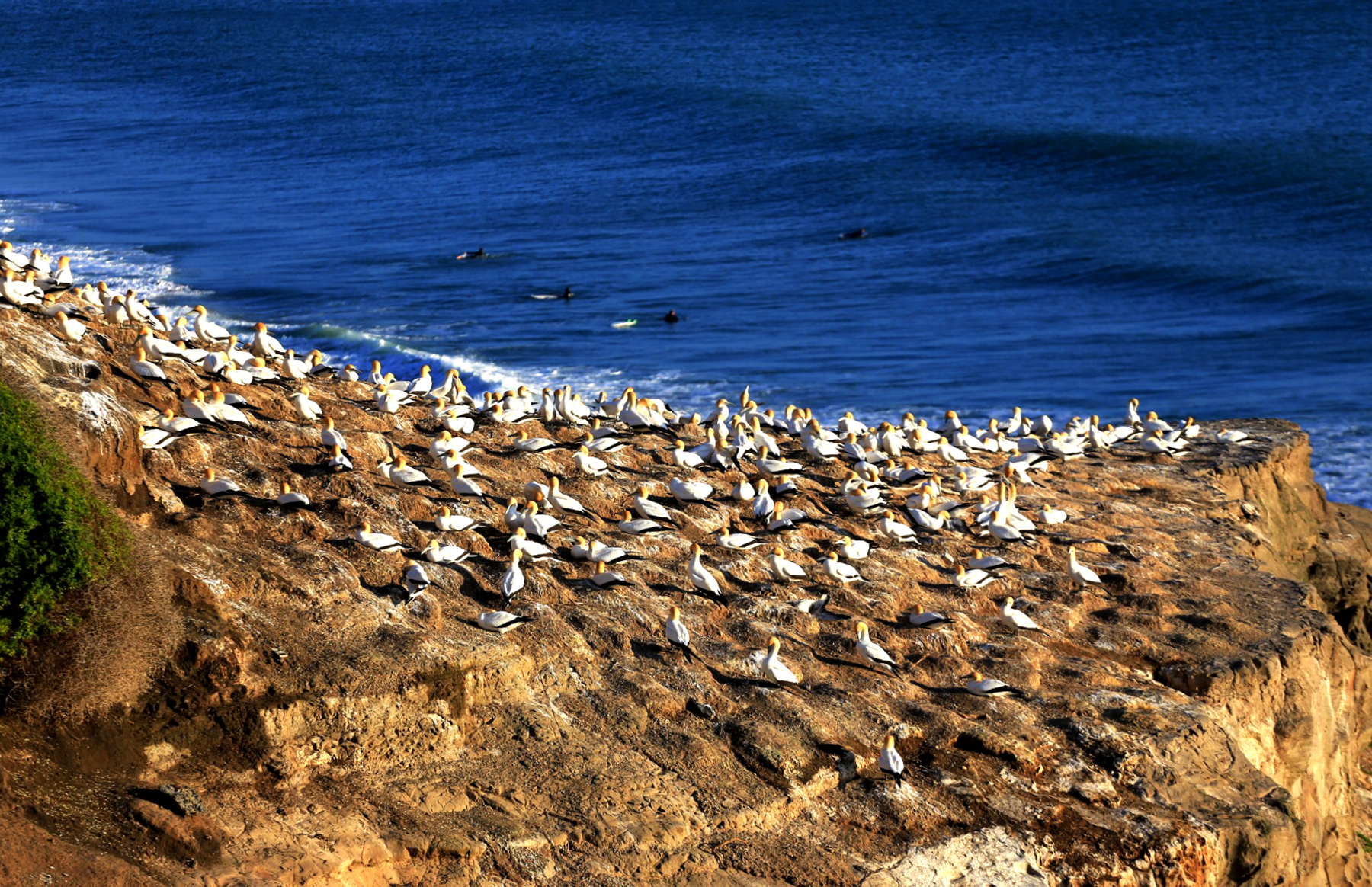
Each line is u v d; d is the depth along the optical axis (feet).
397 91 474.90
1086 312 237.45
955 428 123.34
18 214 305.94
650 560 84.69
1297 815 71.82
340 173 359.66
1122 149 339.57
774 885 58.18
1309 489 136.98
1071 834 66.18
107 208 316.81
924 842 63.21
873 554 92.58
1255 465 127.44
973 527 100.32
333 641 63.21
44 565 53.06
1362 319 228.22
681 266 264.93
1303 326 226.38
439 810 57.06
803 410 120.37
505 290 246.27
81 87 522.88
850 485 100.48
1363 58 441.27
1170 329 226.38
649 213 308.19
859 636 78.38
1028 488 112.98
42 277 100.73
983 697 76.28
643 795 61.21
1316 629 90.53
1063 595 91.09
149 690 54.85
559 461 98.02
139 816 49.55
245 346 112.27
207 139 411.95
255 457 85.40
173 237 287.28
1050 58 477.77
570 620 74.49
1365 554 137.49
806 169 339.36
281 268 261.24
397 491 85.35
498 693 65.10
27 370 71.20
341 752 57.93
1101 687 80.33
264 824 52.13
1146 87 420.77
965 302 242.78
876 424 180.14
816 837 62.44
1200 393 194.59
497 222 302.45
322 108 453.17
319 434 90.94
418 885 52.90
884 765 67.36
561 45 547.49
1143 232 282.36
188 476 78.79
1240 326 227.20
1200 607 92.12
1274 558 111.55
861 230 285.64
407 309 232.73
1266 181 311.47
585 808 59.06
